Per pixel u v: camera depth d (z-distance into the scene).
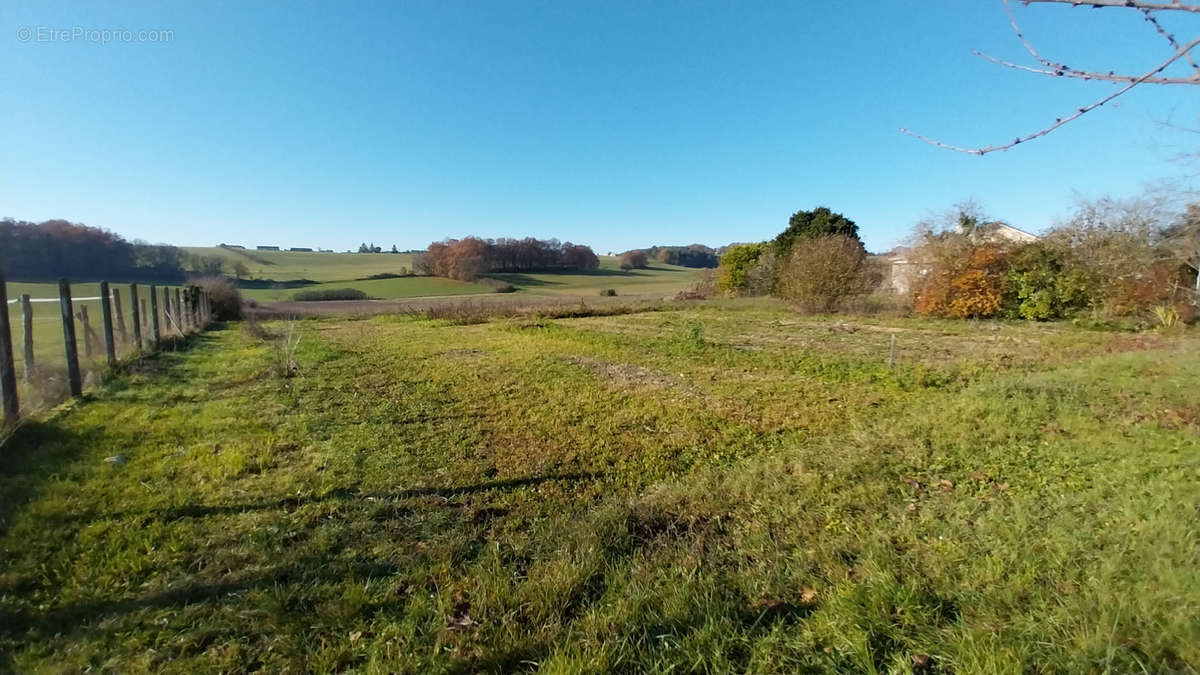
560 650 2.29
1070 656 2.08
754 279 30.52
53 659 2.32
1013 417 5.82
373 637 2.50
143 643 2.44
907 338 13.97
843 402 7.25
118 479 4.28
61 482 4.13
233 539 3.41
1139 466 4.21
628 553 3.25
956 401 6.69
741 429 6.04
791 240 30.06
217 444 5.22
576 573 2.89
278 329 17.25
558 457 5.09
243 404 6.83
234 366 9.68
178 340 12.98
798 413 6.70
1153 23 1.35
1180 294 14.34
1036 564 2.81
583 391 7.83
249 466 4.68
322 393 7.55
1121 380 7.33
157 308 11.70
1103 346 11.39
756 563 3.07
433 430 5.88
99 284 8.38
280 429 5.79
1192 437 4.87
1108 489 3.84
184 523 3.60
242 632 2.53
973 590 2.63
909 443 5.13
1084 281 16.05
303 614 2.65
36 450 4.78
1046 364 9.55
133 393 7.12
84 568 3.02
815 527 3.53
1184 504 3.34
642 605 2.63
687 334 13.98
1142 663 2.00
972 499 3.81
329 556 3.21
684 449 5.40
